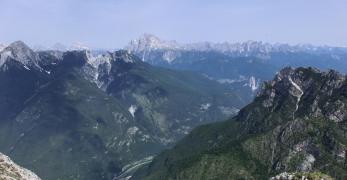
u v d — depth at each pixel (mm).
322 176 174500
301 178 174125
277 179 178125
